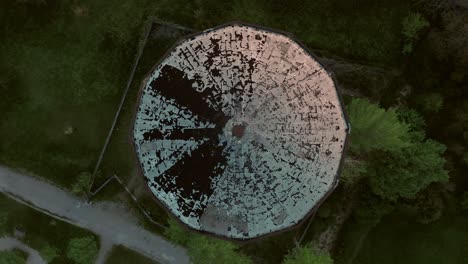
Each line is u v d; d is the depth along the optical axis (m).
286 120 34.34
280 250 43.31
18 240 43.16
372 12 44.12
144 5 42.72
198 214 35.00
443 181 42.66
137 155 35.00
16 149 43.00
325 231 43.75
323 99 34.44
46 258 42.25
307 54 34.34
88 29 42.78
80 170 43.03
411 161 40.47
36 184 43.19
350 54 44.16
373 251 45.88
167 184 35.06
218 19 42.84
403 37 44.22
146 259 43.53
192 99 34.47
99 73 42.94
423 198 43.84
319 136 34.56
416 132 42.06
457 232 46.06
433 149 41.19
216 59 34.38
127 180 43.09
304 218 34.97
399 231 45.94
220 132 34.22
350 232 44.59
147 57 42.88
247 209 34.88
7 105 42.84
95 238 43.22
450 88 44.59
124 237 43.41
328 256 39.31
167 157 34.91
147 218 43.25
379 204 43.22
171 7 42.75
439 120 44.88
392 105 44.50
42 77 42.91
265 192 34.78
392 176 40.75
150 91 34.75
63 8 42.50
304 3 43.69
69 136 43.03
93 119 43.03
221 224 34.97
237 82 34.28
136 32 42.78
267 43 34.28
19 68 42.78
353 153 39.97
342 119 34.53
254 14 43.31
